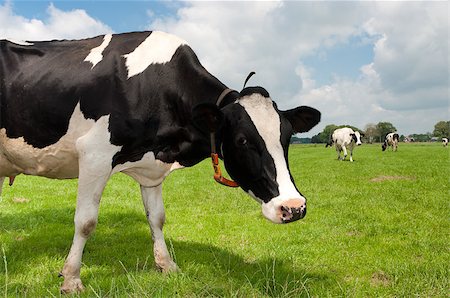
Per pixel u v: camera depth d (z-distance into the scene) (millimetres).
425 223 4219
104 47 2523
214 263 2918
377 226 4125
